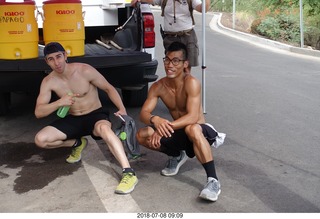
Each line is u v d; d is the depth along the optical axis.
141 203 3.69
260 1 18.25
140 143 4.09
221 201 3.70
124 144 4.43
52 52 4.04
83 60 5.05
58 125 4.22
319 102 6.97
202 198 3.69
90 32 6.62
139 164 4.50
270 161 4.55
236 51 12.84
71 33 4.93
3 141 5.25
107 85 4.34
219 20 19.70
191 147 3.98
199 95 3.86
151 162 4.55
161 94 4.05
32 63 4.87
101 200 3.75
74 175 4.28
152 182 4.08
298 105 6.79
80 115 4.28
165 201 3.71
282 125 5.77
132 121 4.20
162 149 4.07
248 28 17.25
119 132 4.26
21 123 5.92
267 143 5.09
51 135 4.15
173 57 3.82
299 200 3.71
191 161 4.57
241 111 6.45
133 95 6.38
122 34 6.05
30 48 4.86
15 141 5.25
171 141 3.98
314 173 4.25
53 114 6.29
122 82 5.54
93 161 4.62
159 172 4.30
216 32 16.98
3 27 4.75
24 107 6.68
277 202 3.68
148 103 4.03
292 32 14.77
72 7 4.89
